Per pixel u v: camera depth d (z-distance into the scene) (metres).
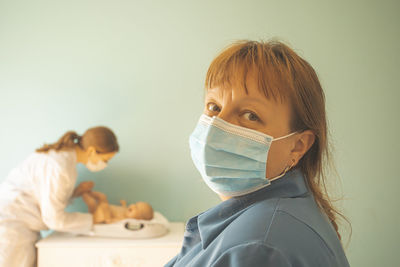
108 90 2.49
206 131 0.63
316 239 0.49
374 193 2.55
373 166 2.55
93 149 2.13
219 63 0.62
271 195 0.60
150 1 2.49
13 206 2.03
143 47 2.50
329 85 2.55
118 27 2.48
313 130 0.62
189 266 0.56
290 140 0.61
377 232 2.55
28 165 2.10
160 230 2.18
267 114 0.59
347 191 2.54
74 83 2.47
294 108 0.60
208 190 2.55
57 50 2.46
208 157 0.63
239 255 0.44
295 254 0.45
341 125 2.55
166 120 2.52
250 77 0.59
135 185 2.51
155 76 2.51
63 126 2.47
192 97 2.52
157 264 2.06
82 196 2.31
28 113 2.46
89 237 2.12
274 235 0.45
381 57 2.54
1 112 2.44
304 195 0.61
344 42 2.54
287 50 0.62
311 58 2.54
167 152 2.53
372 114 2.55
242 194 0.64
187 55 2.51
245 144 0.61
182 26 2.50
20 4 2.43
